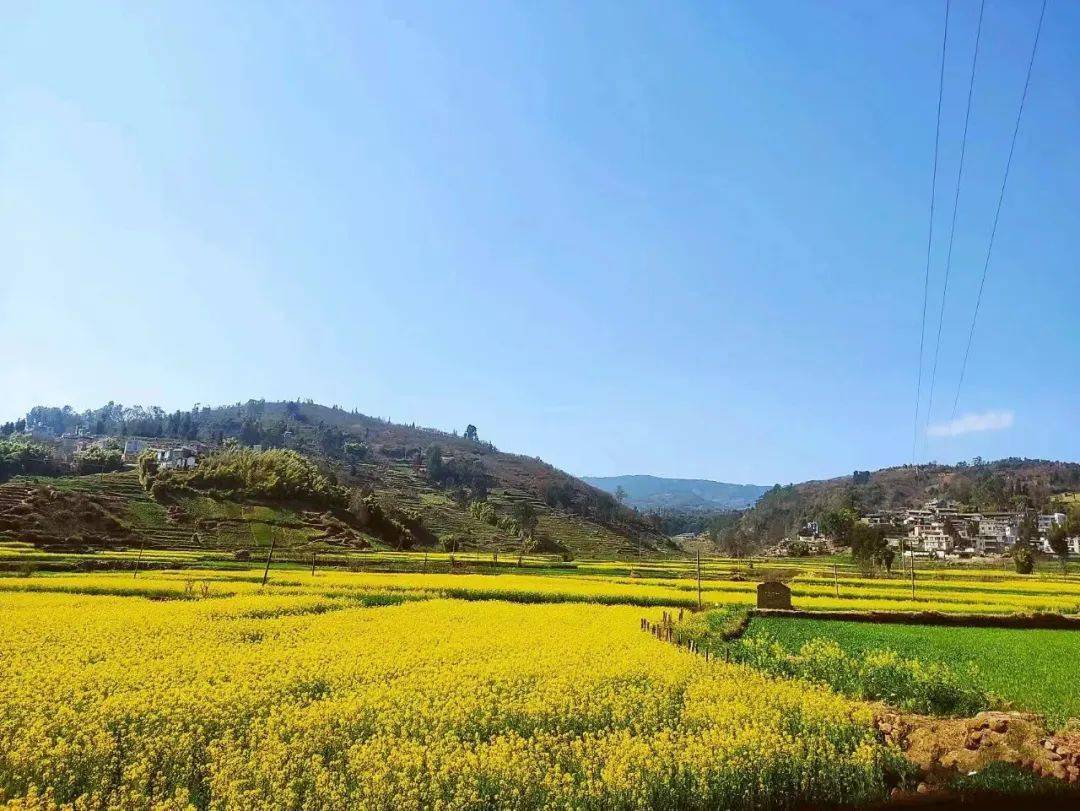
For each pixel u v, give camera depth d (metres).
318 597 37.19
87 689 17.12
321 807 11.87
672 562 103.69
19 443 132.88
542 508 198.00
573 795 12.47
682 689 18.44
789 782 14.03
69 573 51.97
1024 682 22.91
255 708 16.02
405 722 15.15
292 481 112.88
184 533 88.50
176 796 11.80
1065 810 14.31
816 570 88.19
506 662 20.30
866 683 21.62
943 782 15.27
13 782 12.25
